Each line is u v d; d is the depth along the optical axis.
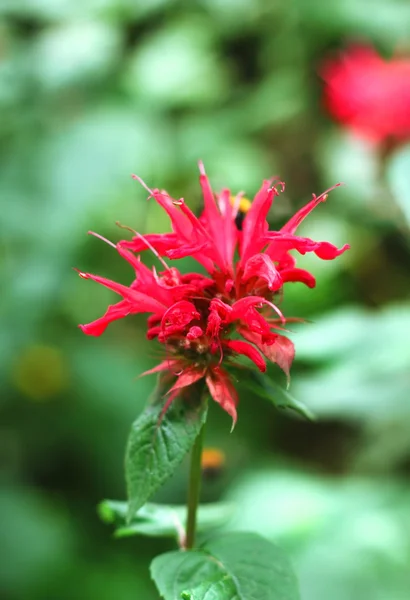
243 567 0.42
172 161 0.92
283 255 0.44
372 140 0.84
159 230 0.93
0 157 0.79
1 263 0.79
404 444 0.75
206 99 0.95
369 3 0.91
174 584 0.42
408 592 0.60
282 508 0.66
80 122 0.82
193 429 0.42
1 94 0.79
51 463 0.86
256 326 0.42
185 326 0.43
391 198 0.84
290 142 1.01
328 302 0.85
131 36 0.94
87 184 0.78
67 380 0.87
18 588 0.72
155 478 0.42
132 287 0.44
